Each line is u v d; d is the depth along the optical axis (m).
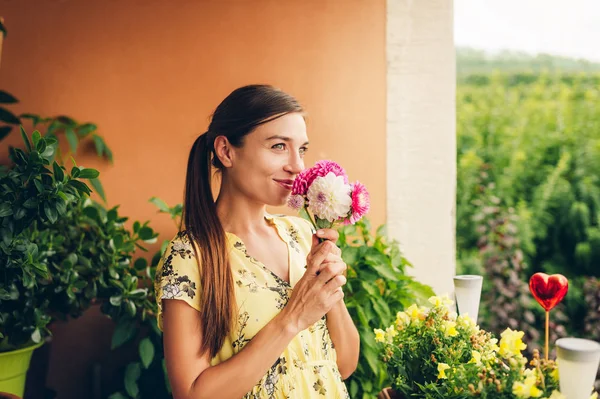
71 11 2.95
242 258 1.52
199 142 1.61
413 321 1.58
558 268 4.95
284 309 1.43
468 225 5.06
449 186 3.11
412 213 3.11
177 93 3.00
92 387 2.88
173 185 3.01
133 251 2.74
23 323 2.36
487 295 4.62
